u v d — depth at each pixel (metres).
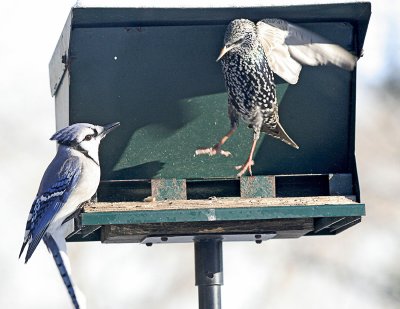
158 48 16.17
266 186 16.17
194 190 16.25
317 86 16.38
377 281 20.69
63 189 15.77
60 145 16.03
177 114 16.17
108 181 16.05
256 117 16.17
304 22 16.30
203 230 15.54
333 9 15.96
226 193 16.27
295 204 15.22
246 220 15.59
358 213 15.13
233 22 16.00
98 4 15.59
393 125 21.70
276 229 15.70
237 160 16.22
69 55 16.00
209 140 16.20
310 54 16.20
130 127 16.11
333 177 16.23
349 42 16.34
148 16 15.88
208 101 16.22
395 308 20.58
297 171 16.31
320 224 15.78
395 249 20.83
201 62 16.25
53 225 15.86
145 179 16.06
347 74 16.38
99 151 16.06
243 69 16.08
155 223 15.41
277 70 16.17
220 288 16.22
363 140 21.50
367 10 15.96
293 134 16.38
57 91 17.64
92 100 16.08
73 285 15.73
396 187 21.20
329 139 16.38
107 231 15.58
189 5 15.74
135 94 16.12
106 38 16.08
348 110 16.38
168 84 16.19
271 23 16.12
